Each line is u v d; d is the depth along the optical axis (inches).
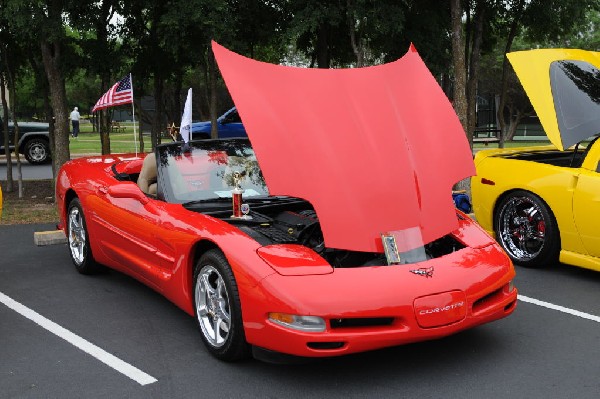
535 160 276.5
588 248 225.1
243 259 149.3
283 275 143.5
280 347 141.6
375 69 186.4
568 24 487.8
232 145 216.7
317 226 175.0
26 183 523.8
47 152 725.9
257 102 164.2
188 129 251.9
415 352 166.1
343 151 165.3
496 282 156.5
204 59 441.7
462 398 140.4
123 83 304.2
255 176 206.7
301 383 148.5
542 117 223.1
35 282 231.0
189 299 171.8
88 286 225.8
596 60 244.2
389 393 142.9
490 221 261.0
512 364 158.2
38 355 166.1
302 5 427.8
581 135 217.6
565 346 170.1
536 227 246.4
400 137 172.9
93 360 162.7
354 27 433.4
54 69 383.9
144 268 194.1
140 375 153.5
